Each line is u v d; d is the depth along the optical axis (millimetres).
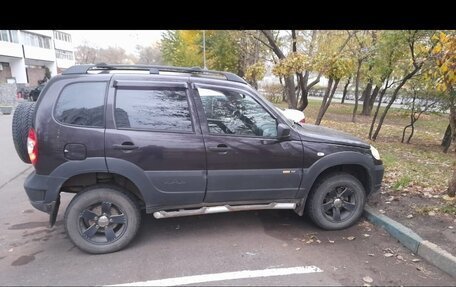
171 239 3723
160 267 3160
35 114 3250
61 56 53312
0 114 17297
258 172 3631
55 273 3061
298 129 3914
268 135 3688
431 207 4285
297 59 9633
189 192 3512
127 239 3463
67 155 3217
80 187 3473
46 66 45219
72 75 3342
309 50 12289
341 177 3926
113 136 3264
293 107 12203
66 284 2895
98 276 3014
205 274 3049
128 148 3283
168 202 3504
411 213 4164
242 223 4156
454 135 5461
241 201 3721
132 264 3215
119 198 3398
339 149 3850
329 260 3301
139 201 3553
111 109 3312
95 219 3404
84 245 3367
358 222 4184
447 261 3125
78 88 3311
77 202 3322
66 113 3256
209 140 3484
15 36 35969
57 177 3229
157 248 3521
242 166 3580
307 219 4301
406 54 9664
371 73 11734
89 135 3230
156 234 3844
